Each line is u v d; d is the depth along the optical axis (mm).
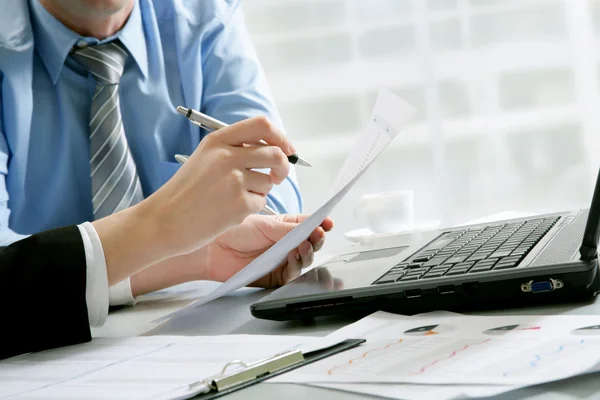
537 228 872
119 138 1407
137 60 1508
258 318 782
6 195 1378
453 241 898
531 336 538
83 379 610
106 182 1377
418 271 740
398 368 502
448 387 448
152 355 667
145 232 827
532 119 2756
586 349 484
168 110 1535
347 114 2820
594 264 641
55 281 779
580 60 2707
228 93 1591
